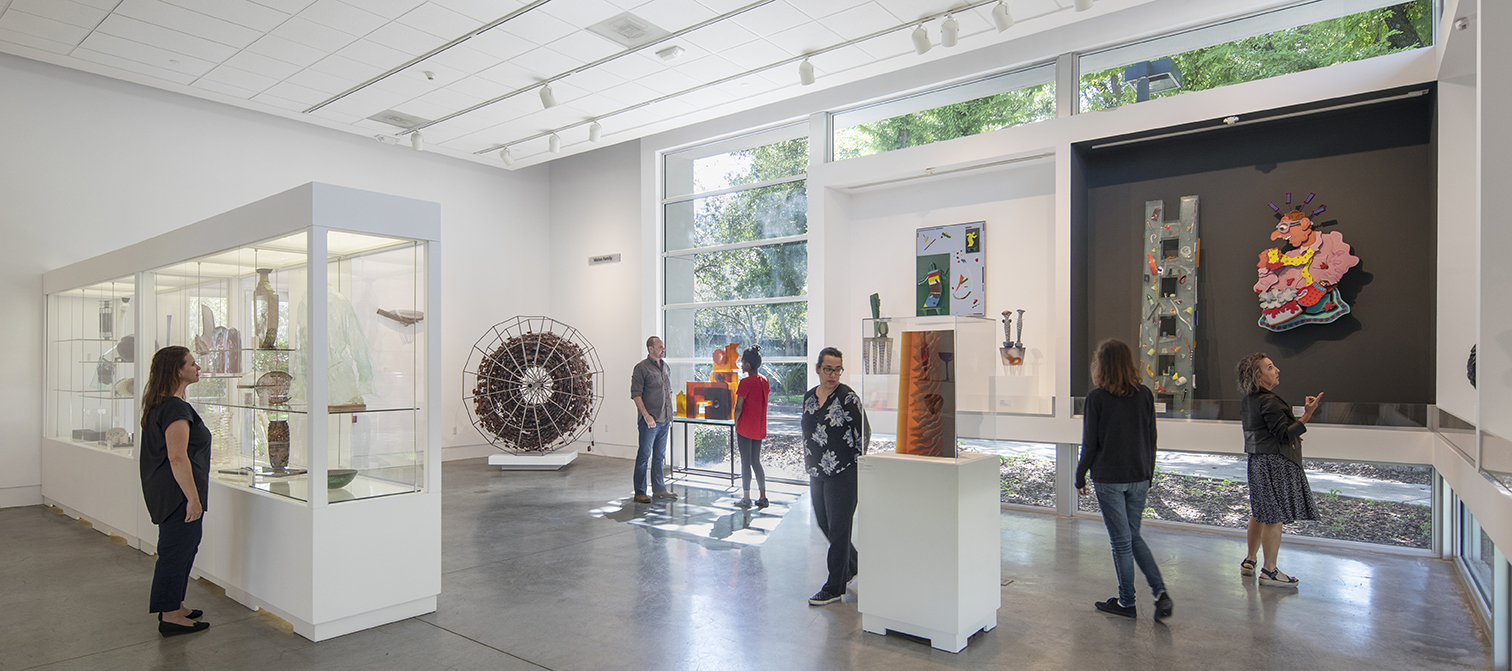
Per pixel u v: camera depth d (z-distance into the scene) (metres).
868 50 6.73
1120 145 6.61
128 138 8.03
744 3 5.83
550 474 9.34
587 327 11.33
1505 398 3.06
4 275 7.34
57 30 6.27
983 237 7.37
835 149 8.59
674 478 9.13
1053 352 6.95
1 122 7.30
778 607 4.32
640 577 4.94
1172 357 6.18
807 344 8.49
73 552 5.65
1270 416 4.61
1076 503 6.81
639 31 6.33
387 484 4.10
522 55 6.82
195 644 3.79
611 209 11.05
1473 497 3.51
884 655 3.61
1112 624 4.00
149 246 5.54
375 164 9.98
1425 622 4.01
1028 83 7.18
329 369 3.90
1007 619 4.09
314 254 3.84
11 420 7.42
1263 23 5.96
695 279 10.03
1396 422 5.17
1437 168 5.00
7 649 3.72
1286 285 5.77
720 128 9.57
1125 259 6.67
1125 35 6.45
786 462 9.00
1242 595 4.47
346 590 3.91
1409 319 5.44
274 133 9.09
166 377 3.93
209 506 4.72
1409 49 5.17
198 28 6.24
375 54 6.80
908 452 3.86
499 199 11.29
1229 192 6.18
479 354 10.99
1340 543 5.67
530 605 4.39
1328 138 5.76
